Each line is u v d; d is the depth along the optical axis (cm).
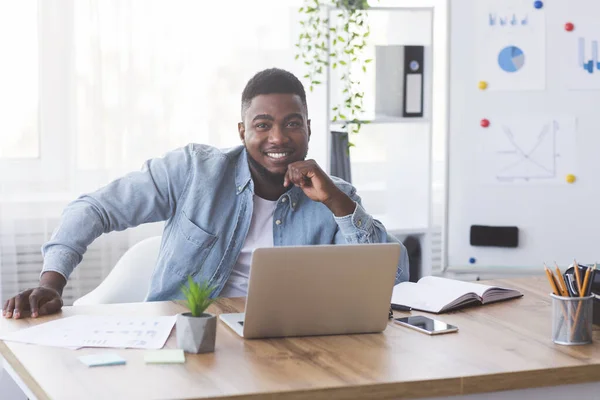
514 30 379
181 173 268
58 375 168
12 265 375
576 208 387
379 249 199
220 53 393
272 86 264
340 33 396
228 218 264
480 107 383
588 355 186
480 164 385
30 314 219
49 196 379
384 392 165
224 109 396
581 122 382
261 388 161
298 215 268
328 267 196
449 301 229
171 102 388
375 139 426
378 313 204
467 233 389
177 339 187
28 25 372
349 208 253
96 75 378
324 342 195
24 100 373
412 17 389
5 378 322
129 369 172
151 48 385
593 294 210
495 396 176
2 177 372
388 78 389
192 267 260
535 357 184
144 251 302
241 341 195
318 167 253
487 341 198
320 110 372
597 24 379
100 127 380
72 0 374
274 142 261
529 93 381
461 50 381
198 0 388
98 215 255
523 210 387
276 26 396
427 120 386
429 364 178
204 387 161
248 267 265
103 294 295
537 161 385
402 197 403
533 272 388
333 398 162
